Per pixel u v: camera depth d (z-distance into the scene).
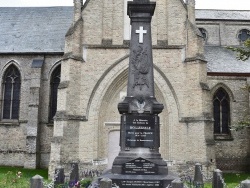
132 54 14.94
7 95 32.53
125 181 12.84
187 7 24.86
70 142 23.06
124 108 14.43
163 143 24.14
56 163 22.42
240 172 29.91
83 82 24.34
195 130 23.05
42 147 30.66
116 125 24.81
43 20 35.72
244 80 31.39
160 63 24.55
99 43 24.91
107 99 24.84
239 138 30.80
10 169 28.38
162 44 24.75
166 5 25.30
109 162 24.39
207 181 22.11
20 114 31.45
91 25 25.06
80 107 23.98
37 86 30.72
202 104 23.08
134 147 14.18
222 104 31.75
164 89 24.31
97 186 13.02
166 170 13.82
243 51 22.88
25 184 18.31
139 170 13.73
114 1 25.48
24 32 34.41
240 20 37.94
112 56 24.75
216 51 34.84
